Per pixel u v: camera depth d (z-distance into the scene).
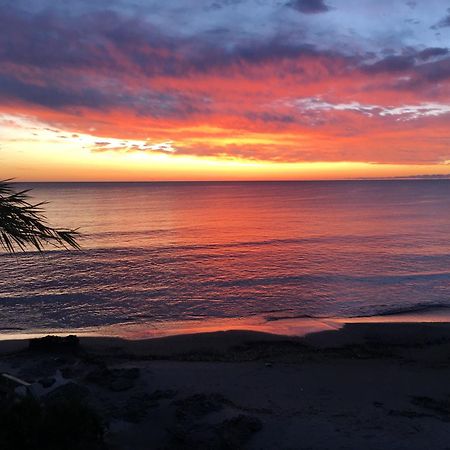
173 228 57.38
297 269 32.31
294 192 183.88
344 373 12.20
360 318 20.31
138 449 7.88
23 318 20.86
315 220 67.12
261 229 56.41
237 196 150.75
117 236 49.59
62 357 12.94
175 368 12.35
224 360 13.36
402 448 8.02
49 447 6.13
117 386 10.62
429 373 12.27
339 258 36.31
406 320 19.64
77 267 32.81
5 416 6.27
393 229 54.50
